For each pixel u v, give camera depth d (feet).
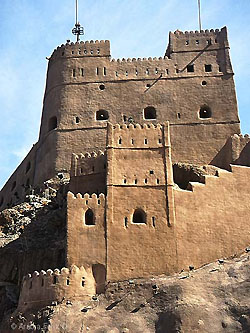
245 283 122.42
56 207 174.09
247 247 143.74
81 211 139.33
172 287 123.95
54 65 218.59
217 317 115.75
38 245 159.12
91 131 200.44
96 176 158.92
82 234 136.56
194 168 169.37
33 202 182.50
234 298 119.85
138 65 211.41
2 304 145.89
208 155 191.93
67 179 189.78
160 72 209.26
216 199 147.74
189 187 149.07
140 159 149.89
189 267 136.56
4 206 234.58
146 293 125.18
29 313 125.29
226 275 126.62
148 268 134.51
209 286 123.65
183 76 207.62
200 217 143.84
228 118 198.29
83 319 119.85
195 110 200.75
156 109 203.00
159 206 142.92
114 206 141.59
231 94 202.90
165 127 155.12
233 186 151.33
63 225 162.71
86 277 130.00
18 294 149.07
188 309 116.37
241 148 176.86
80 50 216.74
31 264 153.99
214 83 205.57
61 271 127.54
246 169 155.12
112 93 207.31
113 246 135.85
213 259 139.64
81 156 163.73
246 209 149.28
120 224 139.13
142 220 142.82
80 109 205.05
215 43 213.46
